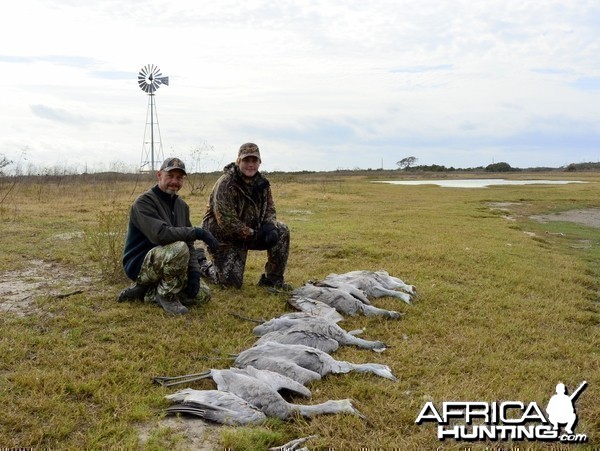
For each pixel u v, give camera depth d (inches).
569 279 395.9
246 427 169.8
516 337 265.0
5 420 167.5
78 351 221.5
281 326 247.4
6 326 246.5
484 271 401.4
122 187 1099.9
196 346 233.5
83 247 424.5
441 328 271.0
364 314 289.1
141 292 288.8
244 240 323.3
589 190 1454.2
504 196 1215.6
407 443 166.9
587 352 250.8
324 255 441.1
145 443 160.6
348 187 1518.2
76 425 169.3
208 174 1368.1
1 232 486.3
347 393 198.1
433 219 724.0
